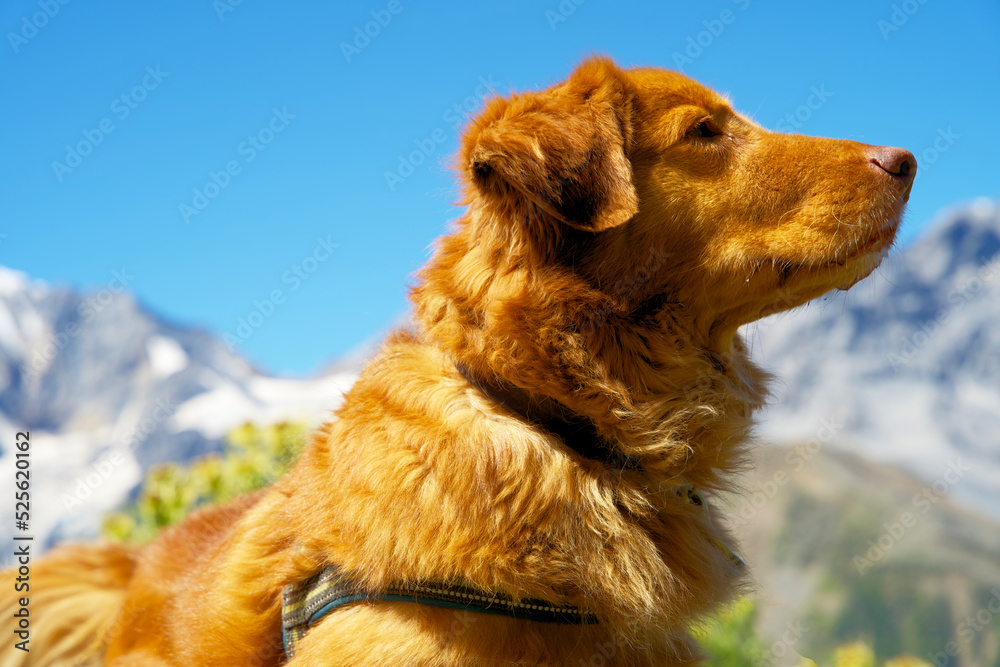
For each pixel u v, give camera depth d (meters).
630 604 2.57
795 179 3.00
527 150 2.72
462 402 2.72
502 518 2.53
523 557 2.51
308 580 2.82
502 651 2.50
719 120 3.13
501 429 2.65
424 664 2.46
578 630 2.61
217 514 3.81
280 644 2.97
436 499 2.54
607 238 2.88
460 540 2.49
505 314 2.75
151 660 3.24
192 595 3.20
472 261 2.91
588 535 2.60
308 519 2.81
